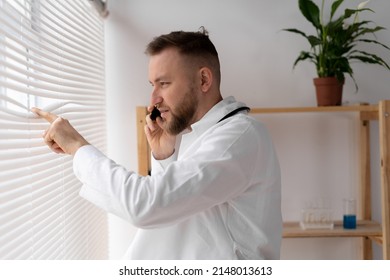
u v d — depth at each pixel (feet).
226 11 7.65
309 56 7.16
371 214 7.68
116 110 7.66
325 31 6.92
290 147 7.75
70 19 5.81
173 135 4.49
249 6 7.65
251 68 7.68
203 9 7.64
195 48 4.34
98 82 7.18
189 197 3.73
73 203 5.73
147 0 7.62
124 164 7.68
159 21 7.63
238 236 4.23
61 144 3.97
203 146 4.06
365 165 7.57
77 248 5.83
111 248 7.80
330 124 7.76
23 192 4.08
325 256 7.83
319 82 7.01
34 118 4.33
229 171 3.92
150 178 3.75
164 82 4.34
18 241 3.98
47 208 4.71
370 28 7.58
